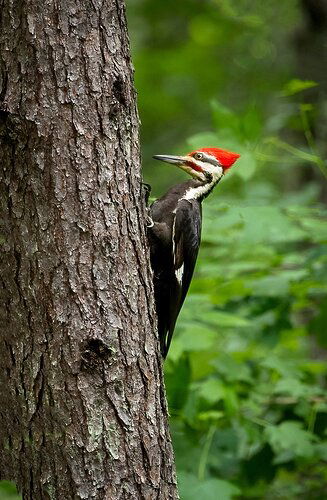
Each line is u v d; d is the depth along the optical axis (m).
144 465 7.00
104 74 7.02
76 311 6.80
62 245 6.81
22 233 6.82
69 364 6.76
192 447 10.34
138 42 23.14
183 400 10.26
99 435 6.80
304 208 11.42
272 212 10.68
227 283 11.30
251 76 21.48
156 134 22.39
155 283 10.14
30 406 6.80
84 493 6.75
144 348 7.13
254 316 11.35
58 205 6.82
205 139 11.28
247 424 10.78
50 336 6.78
